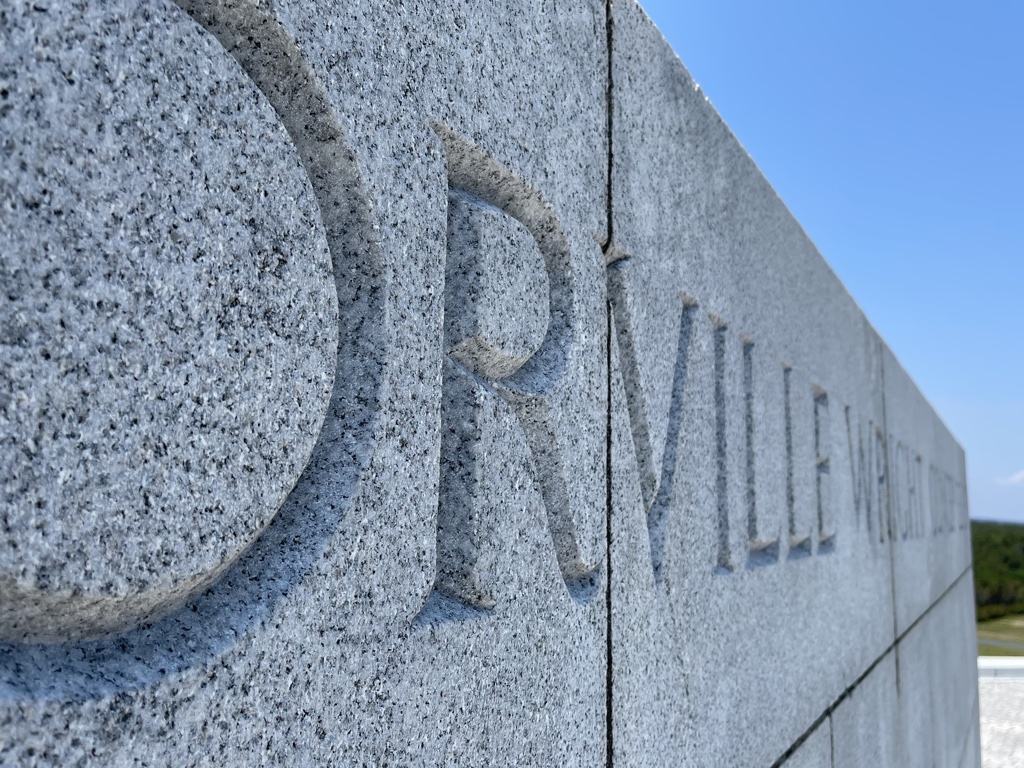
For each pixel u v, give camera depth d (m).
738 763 0.92
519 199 0.56
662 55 0.83
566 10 0.64
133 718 0.29
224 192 0.33
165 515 0.30
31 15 0.27
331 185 0.41
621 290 0.71
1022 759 3.97
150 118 0.31
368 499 0.40
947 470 3.49
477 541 0.48
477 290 0.50
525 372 0.57
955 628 3.31
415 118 0.45
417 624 0.43
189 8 0.36
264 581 0.36
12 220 0.26
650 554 0.72
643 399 0.73
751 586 1.00
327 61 0.39
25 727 0.26
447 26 0.49
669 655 0.75
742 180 1.07
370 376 0.42
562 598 0.57
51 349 0.27
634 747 0.66
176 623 0.33
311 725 0.36
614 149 0.70
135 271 0.30
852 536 1.59
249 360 0.34
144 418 0.30
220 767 0.32
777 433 1.16
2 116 0.26
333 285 0.38
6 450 0.26
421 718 0.43
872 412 1.90
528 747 0.52
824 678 1.32
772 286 1.17
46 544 0.27
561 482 0.58
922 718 2.26
